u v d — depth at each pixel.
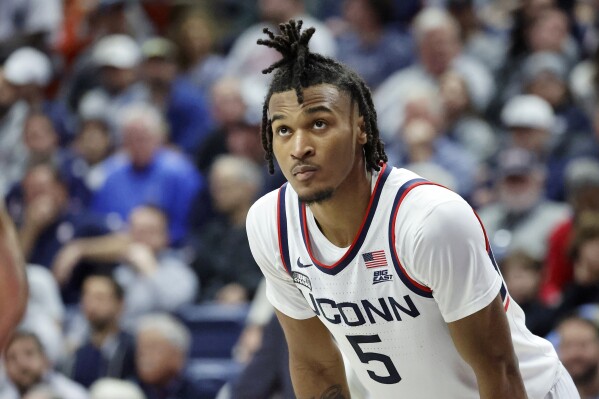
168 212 18.88
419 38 20.80
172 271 16.97
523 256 14.57
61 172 20.02
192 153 21.14
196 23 23.08
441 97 19.56
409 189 6.60
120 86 22.33
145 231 17.33
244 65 22.20
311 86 6.31
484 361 6.62
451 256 6.36
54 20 24.53
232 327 16.25
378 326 6.90
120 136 21.05
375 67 21.69
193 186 19.11
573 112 18.98
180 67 23.02
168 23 24.34
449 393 7.21
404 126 18.66
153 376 14.59
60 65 24.30
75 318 16.84
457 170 18.00
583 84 19.80
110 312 15.58
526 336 7.38
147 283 16.78
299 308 7.42
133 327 15.50
